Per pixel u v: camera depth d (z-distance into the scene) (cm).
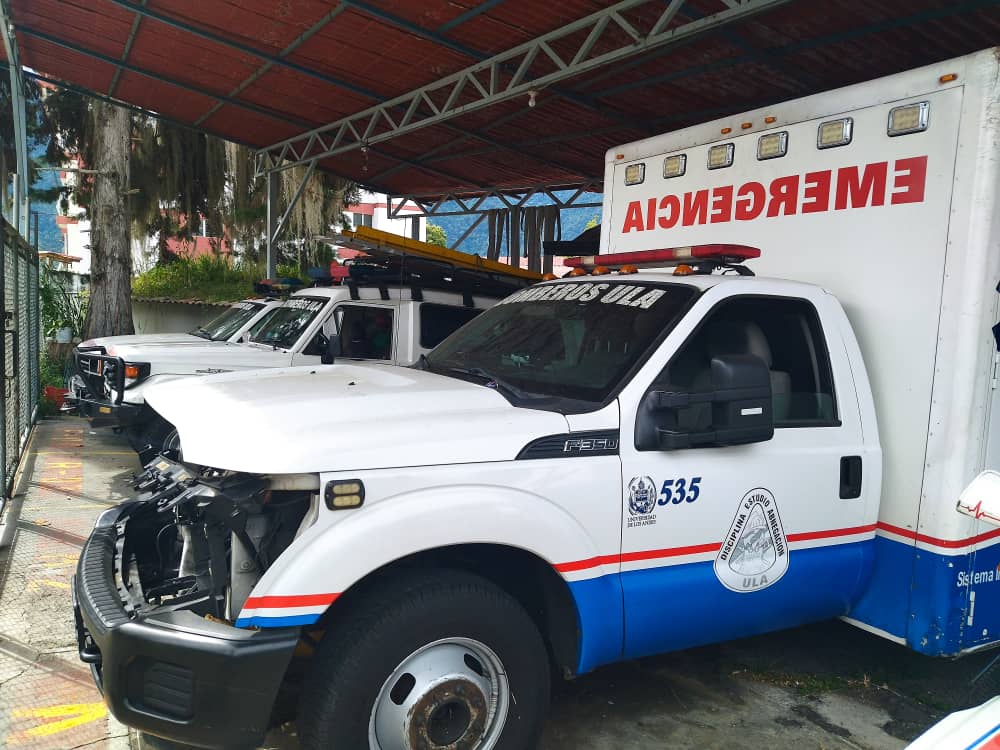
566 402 325
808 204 419
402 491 276
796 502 358
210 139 1703
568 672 320
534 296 426
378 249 909
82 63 1126
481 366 381
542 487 298
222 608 277
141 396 769
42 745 329
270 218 1438
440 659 285
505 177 1415
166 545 354
